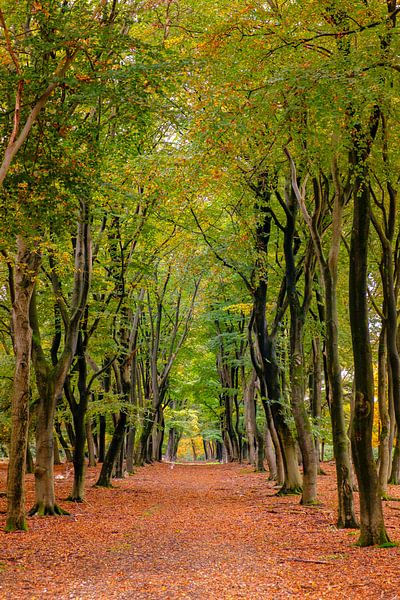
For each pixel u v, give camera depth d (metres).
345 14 10.08
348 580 8.19
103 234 19.17
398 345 18.88
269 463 28.50
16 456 13.24
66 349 16.61
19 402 13.27
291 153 15.80
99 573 9.04
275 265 23.33
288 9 10.84
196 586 8.02
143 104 10.74
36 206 11.09
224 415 52.53
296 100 9.80
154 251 22.23
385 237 15.18
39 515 15.62
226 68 11.05
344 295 24.95
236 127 11.16
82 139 12.31
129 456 34.62
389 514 15.43
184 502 19.86
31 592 7.82
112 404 23.23
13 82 10.02
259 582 8.20
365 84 9.16
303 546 11.04
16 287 13.45
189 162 13.04
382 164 12.27
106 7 12.27
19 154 10.98
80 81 10.10
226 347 39.41
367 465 10.87
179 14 14.94
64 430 38.78
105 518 15.60
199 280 30.05
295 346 18.47
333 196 17.83
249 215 18.52
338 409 13.45
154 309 38.12
